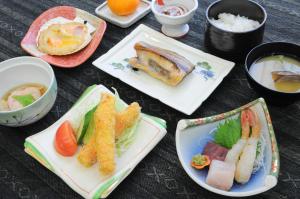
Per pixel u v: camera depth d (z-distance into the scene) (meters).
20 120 0.64
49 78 0.69
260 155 0.59
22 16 0.91
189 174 0.56
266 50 0.70
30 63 0.70
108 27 0.86
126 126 0.64
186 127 0.61
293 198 0.57
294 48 0.70
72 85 0.75
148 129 0.65
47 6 0.93
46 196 0.60
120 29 0.85
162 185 0.60
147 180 0.61
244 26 0.75
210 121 0.62
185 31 0.82
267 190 0.54
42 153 0.62
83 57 0.78
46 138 0.64
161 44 0.80
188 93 0.71
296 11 0.86
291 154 0.62
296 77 0.66
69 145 0.62
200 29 0.83
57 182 0.61
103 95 0.65
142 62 0.74
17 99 0.68
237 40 0.71
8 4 0.94
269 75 0.68
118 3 0.83
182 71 0.71
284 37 0.80
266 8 0.87
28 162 0.64
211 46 0.76
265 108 0.62
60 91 0.74
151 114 0.69
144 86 0.72
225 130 0.61
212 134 0.63
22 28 0.88
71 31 0.81
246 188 0.56
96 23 0.84
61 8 0.87
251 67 0.70
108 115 0.62
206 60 0.76
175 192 0.59
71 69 0.77
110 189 0.57
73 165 0.61
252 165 0.57
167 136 0.66
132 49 0.79
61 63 0.77
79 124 0.64
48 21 0.86
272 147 0.58
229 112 0.63
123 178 0.59
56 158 0.62
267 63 0.70
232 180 0.56
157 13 0.79
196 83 0.72
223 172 0.56
